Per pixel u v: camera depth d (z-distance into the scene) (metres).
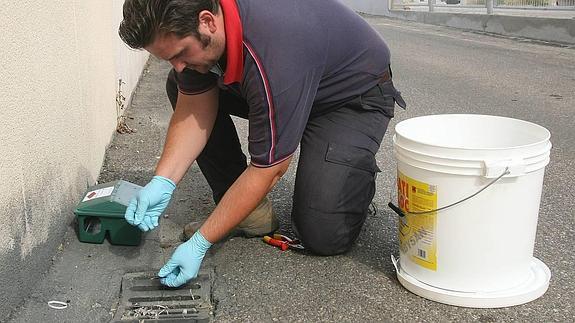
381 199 3.33
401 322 2.15
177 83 2.55
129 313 2.18
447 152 2.06
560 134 4.75
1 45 1.92
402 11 16.58
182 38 1.90
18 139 2.08
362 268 2.52
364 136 2.55
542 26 10.82
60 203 2.60
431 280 2.27
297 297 2.30
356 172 2.50
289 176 3.62
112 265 2.49
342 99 2.53
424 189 2.15
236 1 2.05
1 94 1.92
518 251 2.21
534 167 2.09
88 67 3.23
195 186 3.40
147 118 4.83
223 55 2.10
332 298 2.30
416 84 6.82
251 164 2.22
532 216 2.20
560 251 2.71
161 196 2.43
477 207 2.10
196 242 2.27
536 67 7.93
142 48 1.96
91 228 2.69
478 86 6.68
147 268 2.48
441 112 5.45
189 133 2.57
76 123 2.88
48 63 2.43
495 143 2.42
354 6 19.61
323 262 2.57
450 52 9.51
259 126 2.16
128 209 2.40
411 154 2.16
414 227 2.25
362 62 2.50
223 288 2.35
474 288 2.22
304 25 2.17
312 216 2.49
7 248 2.00
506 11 12.23
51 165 2.46
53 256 2.50
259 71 2.08
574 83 6.82
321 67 2.24
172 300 2.28
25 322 2.07
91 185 3.21
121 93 4.68
